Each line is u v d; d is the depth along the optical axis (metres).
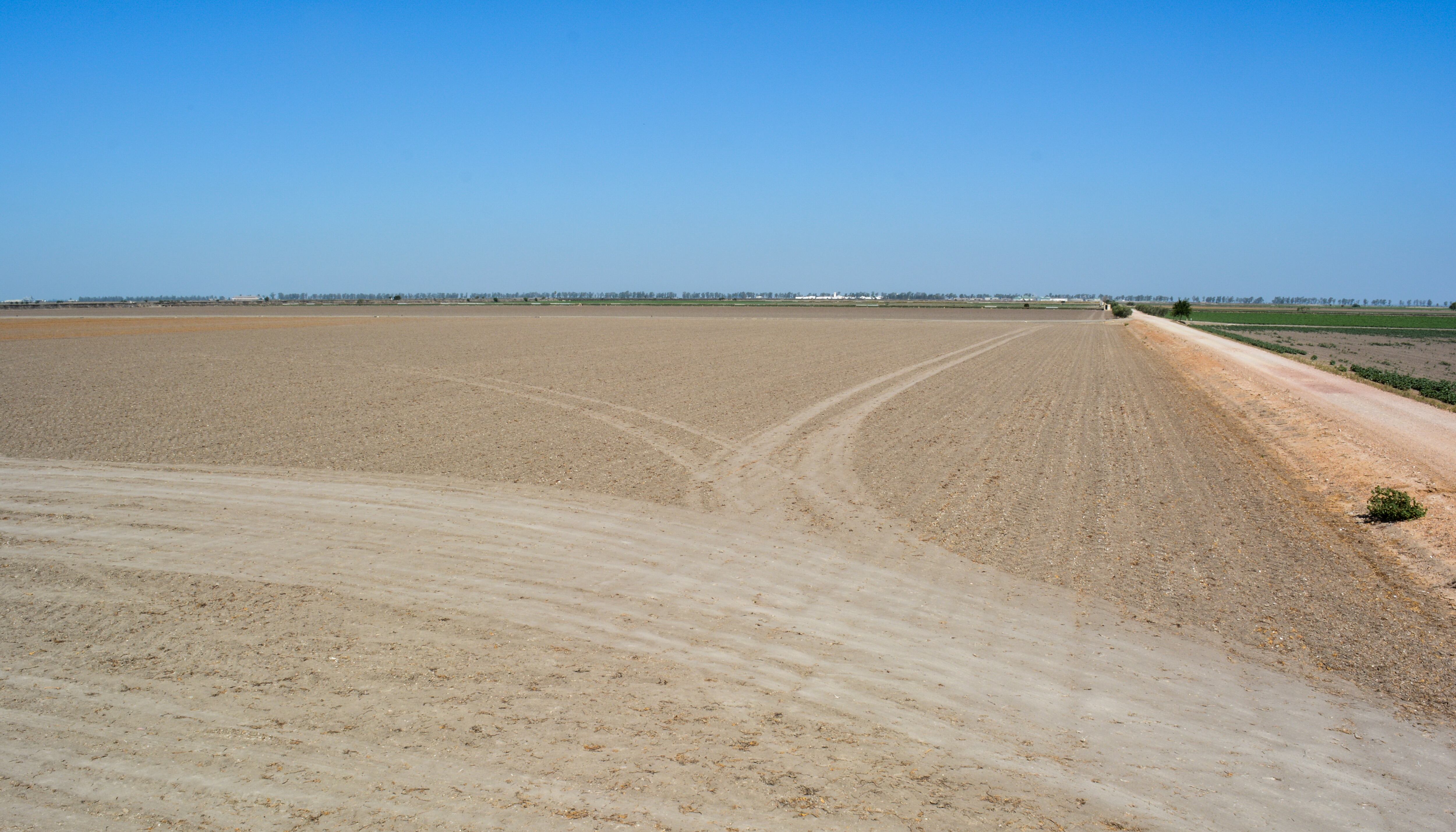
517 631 7.59
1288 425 20.31
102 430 18.09
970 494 13.19
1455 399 25.86
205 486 13.09
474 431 18.42
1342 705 6.57
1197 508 12.53
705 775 5.20
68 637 7.27
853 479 14.20
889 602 8.58
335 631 7.48
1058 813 4.96
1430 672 7.14
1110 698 6.61
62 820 4.59
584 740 5.59
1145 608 8.51
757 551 10.21
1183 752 5.81
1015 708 6.38
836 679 6.76
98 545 10.03
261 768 5.16
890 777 5.27
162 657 6.85
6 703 6.00
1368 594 8.98
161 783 4.98
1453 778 5.57
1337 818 5.07
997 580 9.28
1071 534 11.05
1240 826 4.95
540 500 12.52
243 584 8.74
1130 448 17.42
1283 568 9.80
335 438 17.33
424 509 11.91
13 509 11.64
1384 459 15.57
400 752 5.38
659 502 12.53
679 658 7.10
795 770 5.30
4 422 19.14
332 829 4.53
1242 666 7.24
